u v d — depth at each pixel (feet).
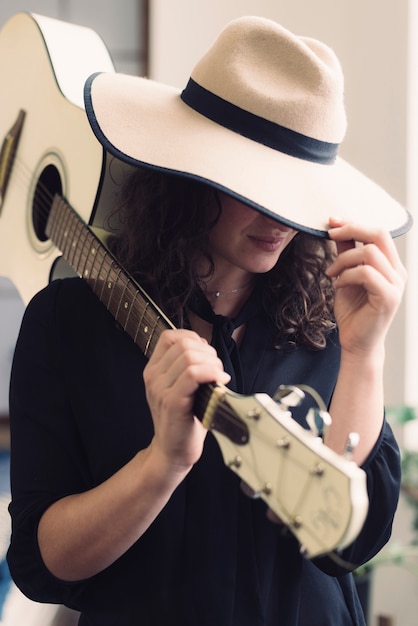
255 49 3.74
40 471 3.92
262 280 4.09
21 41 6.04
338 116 3.79
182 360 3.06
